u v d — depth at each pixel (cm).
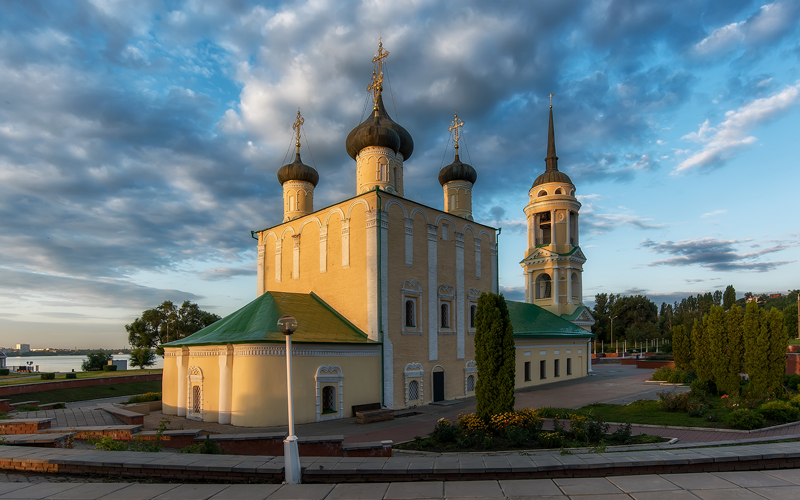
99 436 1720
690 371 4203
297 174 4031
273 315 2716
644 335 9625
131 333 8225
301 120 4178
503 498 868
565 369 4872
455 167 4153
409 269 3177
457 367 3462
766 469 1110
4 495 904
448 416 2700
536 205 5906
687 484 926
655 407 2644
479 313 2133
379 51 3869
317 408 2534
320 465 1100
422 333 3222
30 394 3766
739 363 2953
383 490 923
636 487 914
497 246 3997
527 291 5953
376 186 3309
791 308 10144
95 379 4462
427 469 1057
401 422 2522
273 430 2300
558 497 868
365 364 2831
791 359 4678
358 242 3080
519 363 4166
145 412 2986
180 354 2788
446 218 3528
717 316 3086
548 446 1723
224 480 1077
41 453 1221
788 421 2194
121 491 927
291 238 3569
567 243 5803
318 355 2588
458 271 3569
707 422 2230
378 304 2931
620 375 5238
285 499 880
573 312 5569
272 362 2423
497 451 1691
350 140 3756
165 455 1196
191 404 2673
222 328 2728
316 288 3312
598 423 1883
